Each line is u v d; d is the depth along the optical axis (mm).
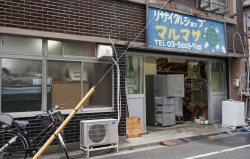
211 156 4969
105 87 6125
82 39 5648
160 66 10102
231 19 9008
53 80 5418
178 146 5949
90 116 5742
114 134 5410
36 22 5113
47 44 5344
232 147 5762
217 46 8352
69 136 5426
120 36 6328
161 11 7016
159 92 8844
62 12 5449
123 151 5586
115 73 6207
